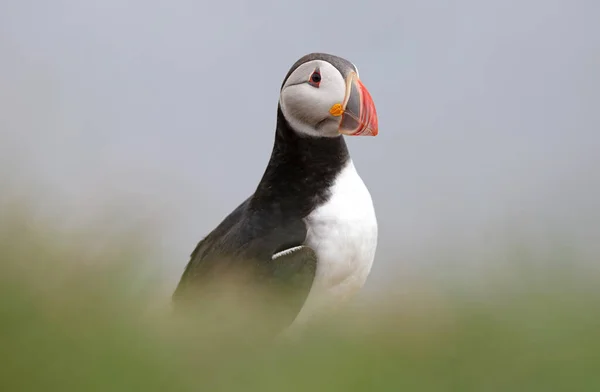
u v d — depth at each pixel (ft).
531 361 28.17
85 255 30.73
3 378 25.12
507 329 30.30
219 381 27.73
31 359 25.49
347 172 42.34
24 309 26.73
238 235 41.65
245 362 29.55
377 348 29.63
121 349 26.63
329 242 40.60
